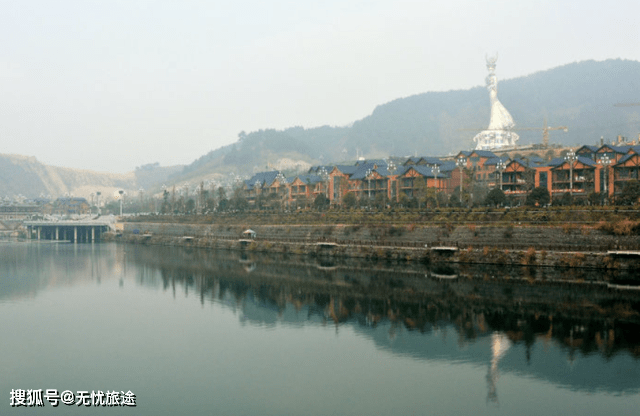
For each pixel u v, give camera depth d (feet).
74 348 209.87
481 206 418.92
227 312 264.93
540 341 205.05
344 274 355.97
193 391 167.32
